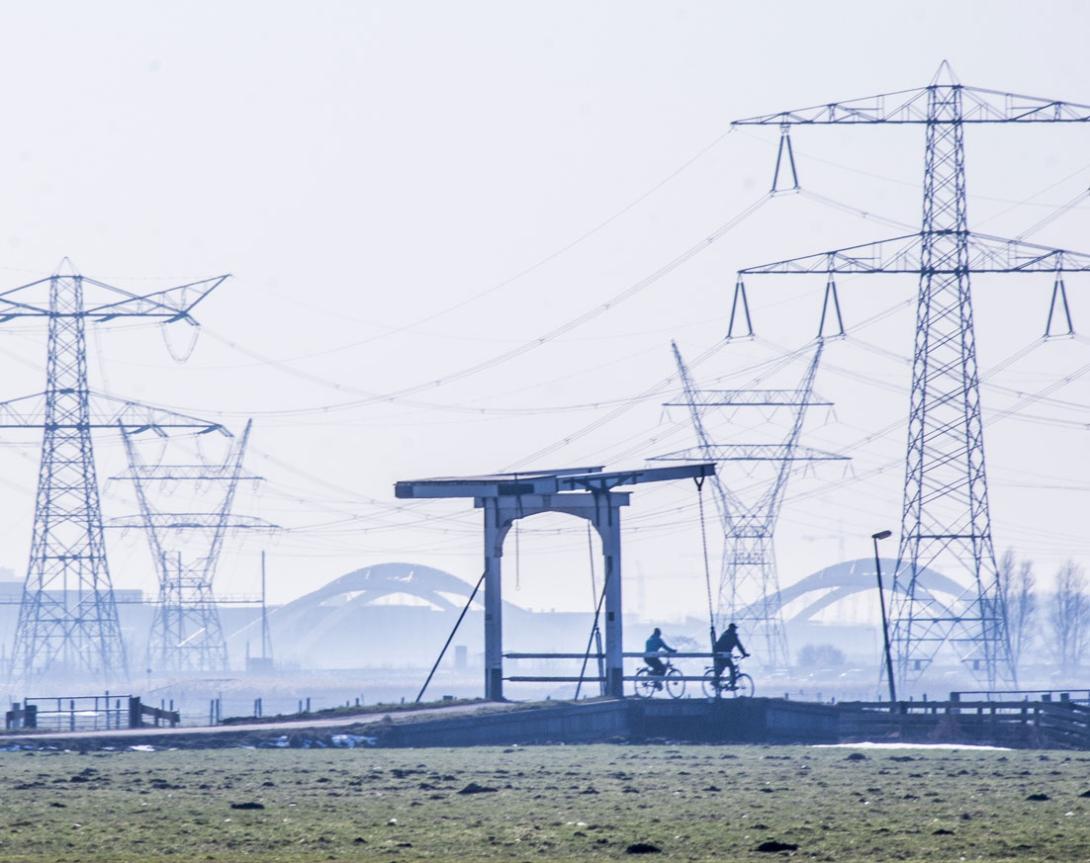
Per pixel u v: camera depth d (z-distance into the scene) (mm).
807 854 150750
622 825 172375
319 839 161375
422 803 193250
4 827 168500
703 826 171125
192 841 159625
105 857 149250
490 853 152625
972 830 165875
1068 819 175250
